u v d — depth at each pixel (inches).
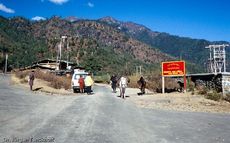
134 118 510.9
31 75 1039.6
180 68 1036.5
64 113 531.8
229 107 722.2
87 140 334.0
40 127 398.6
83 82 1097.4
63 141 325.7
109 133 376.5
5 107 578.2
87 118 484.4
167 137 367.6
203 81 1162.0
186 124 469.7
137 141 340.2
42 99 775.1
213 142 348.2
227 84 1006.4
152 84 1441.9
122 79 926.4
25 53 6535.4
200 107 706.8
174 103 762.2
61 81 1328.7
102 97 917.8
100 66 4281.5
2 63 4311.0
